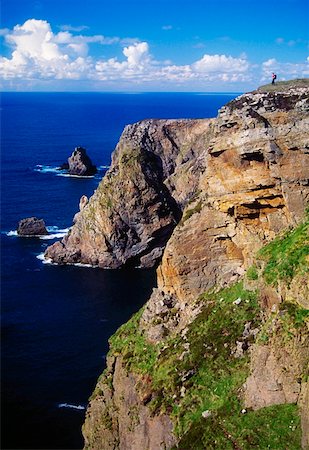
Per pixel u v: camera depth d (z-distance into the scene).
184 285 42.75
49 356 62.72
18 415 51.94
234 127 40.19
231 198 40.56
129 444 35.00
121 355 40.97
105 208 96.38
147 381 35.56
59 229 111.88
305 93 40.16
